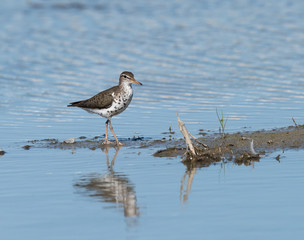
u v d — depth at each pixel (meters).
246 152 14.69
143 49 29.91
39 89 23.66
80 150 15.82
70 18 37.75
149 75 25.28
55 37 32.81
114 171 13.65
